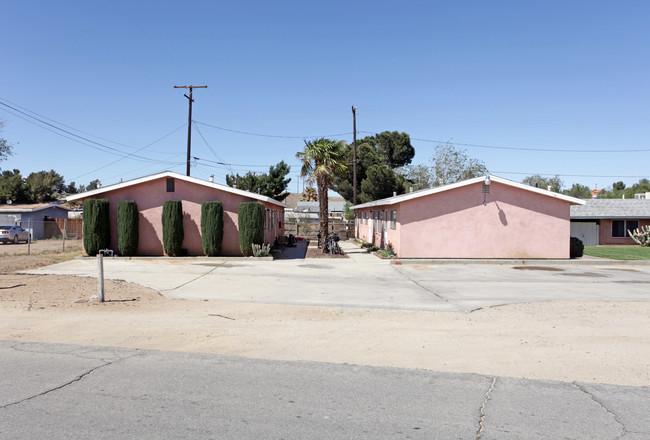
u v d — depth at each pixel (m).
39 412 4.38
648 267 18.31
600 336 7.49
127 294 10.96
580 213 31.78
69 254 22.62
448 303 10.50
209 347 6.77
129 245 20.11
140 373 5.54
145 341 7.04
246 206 20.25
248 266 17.62
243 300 10.73
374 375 5.58
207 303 10.28
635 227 31.66
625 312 9.46
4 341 6.95
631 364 6.07
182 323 8.25
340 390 5.05
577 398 4.88
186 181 20.70
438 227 20.19
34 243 32.22
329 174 23.17
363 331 7.81
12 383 5.16
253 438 3.89
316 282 13.74
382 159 51.06
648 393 5.04
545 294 11.78
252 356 6.36
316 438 3.91
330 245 23.20
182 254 20.66
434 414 4.44
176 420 4.23
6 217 37.34
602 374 5.68
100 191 20.52
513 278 14.90
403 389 5.11
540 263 19.39
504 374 5.68
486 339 7.31
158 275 14.70
